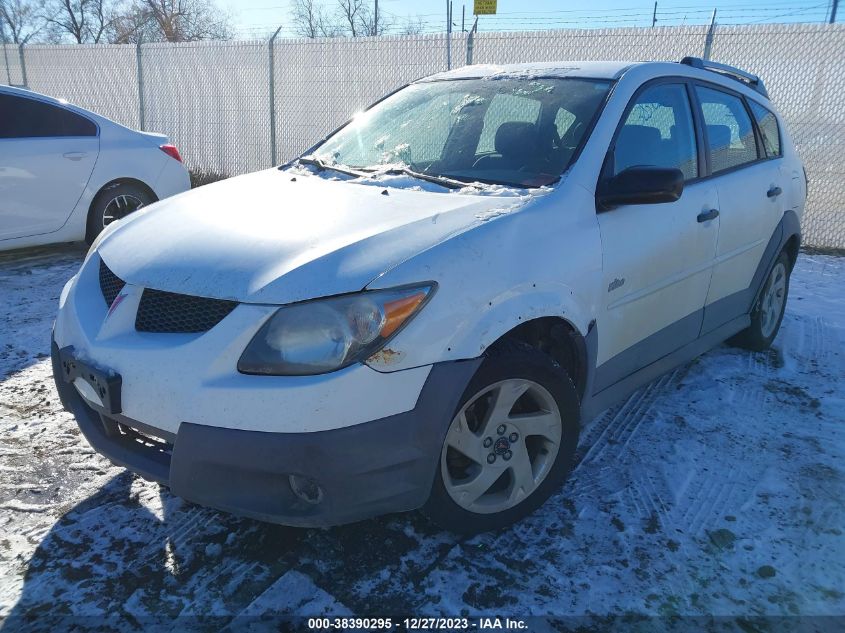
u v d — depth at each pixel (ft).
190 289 7.20
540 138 9.85
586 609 7.27
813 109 25.38
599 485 9.53
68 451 10.16
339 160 11.27
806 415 11.78
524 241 8.00
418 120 11.41
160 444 7.57
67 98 40.70
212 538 8.25
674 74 11.39
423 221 7.88
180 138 37.52
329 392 6.59
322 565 7.83
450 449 7.88
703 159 11.53
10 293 17.49
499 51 28.99
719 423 11.42
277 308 6.77
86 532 8.34
